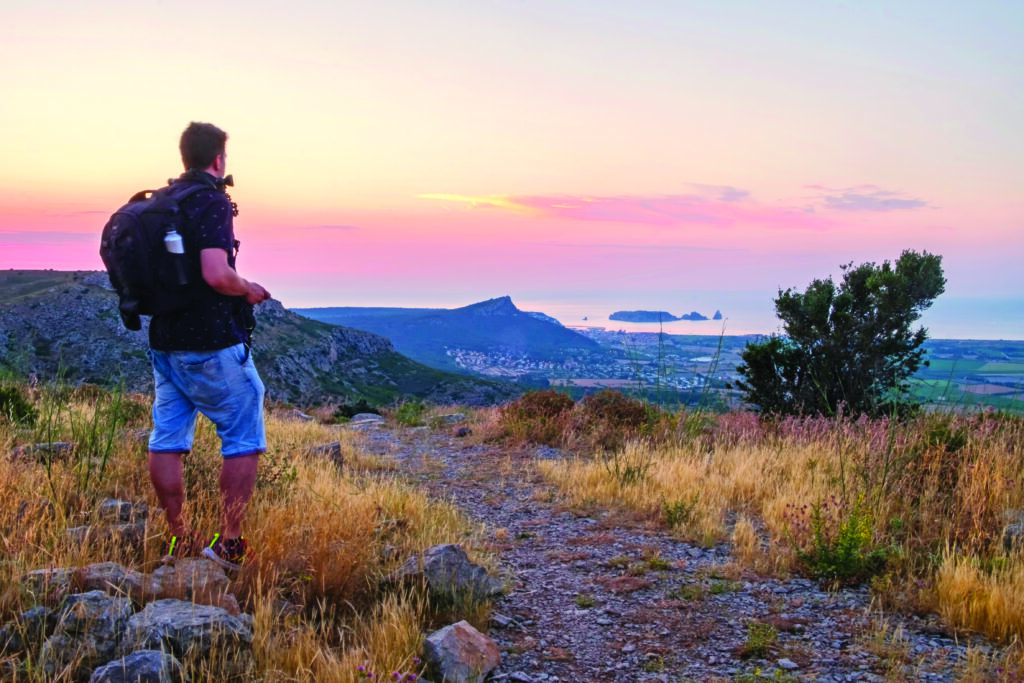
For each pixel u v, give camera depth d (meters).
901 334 13.70
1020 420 7.77
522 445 11.02
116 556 3.87
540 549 5.75
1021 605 3.79
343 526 4.86
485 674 3.37
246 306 3.99
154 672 2.62
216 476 5.36
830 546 4.97
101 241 3.75
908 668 3.40
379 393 123.50
